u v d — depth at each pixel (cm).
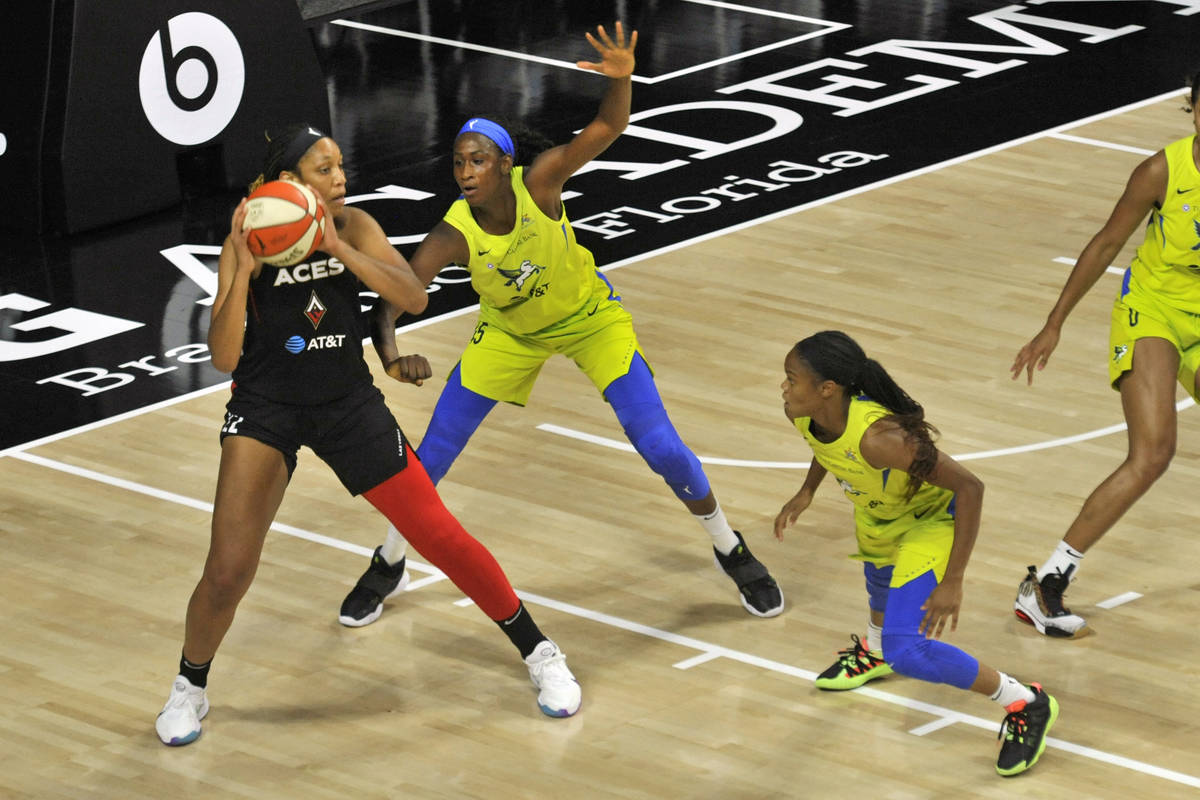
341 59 3297
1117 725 1223
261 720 1241
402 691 1283
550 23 3516
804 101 2925
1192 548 1478
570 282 1308
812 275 2145
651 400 1345
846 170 2564
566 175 1280
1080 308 2025
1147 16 3388
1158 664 1302
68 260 2336
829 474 1638
